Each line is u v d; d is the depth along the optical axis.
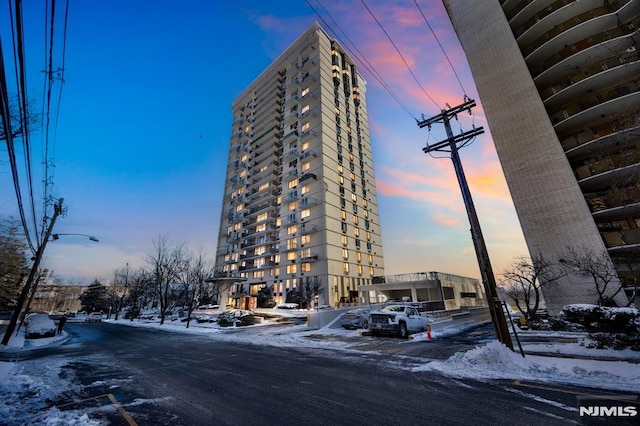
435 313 21.86
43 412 5.11
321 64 66.25
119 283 63.28
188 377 7.79
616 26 23.66
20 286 27.36
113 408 5.34
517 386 6.46
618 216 21.30
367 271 59.69
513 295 26.81
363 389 6.52
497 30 28.25
